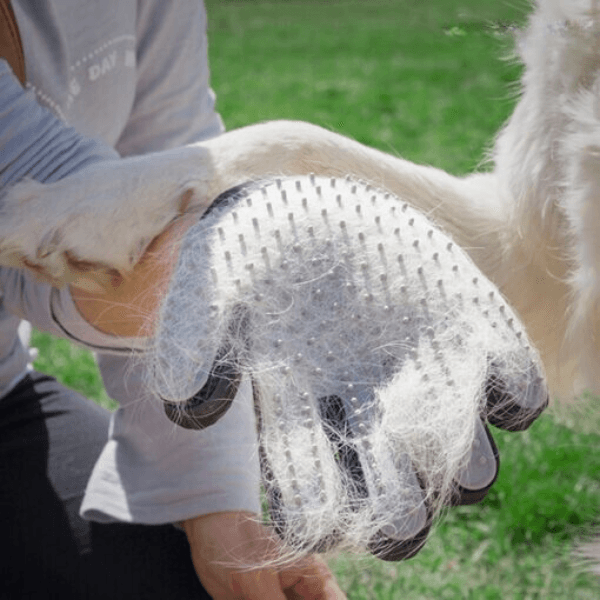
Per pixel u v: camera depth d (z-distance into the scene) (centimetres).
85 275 163
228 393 122
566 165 172
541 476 329
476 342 124
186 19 226
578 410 201
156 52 223
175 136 233
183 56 227
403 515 114
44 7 189
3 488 206
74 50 198
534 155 179
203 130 239
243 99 1076
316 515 114
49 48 193
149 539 195
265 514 181
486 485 123
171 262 157
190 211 165
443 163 701
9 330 215
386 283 127
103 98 209
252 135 181
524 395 124
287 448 118
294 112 988
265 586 171
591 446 333
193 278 130
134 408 196
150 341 150
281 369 123
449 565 286
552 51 171
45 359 438
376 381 124
